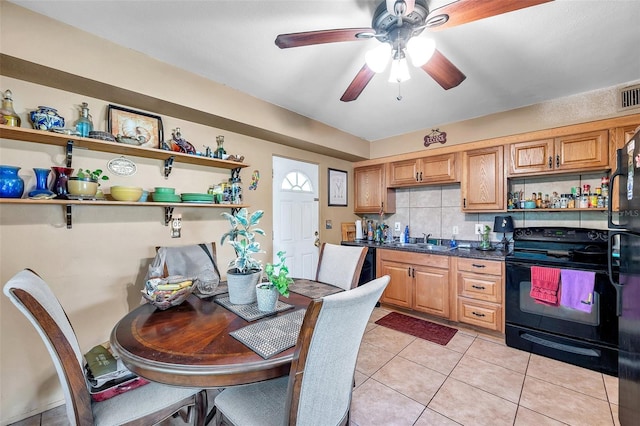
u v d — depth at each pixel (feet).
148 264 6.96
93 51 5.41
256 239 9.37
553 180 9.05
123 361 3.29
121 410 3.62
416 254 10.36
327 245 7.27
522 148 8.84
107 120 6.34
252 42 5.68
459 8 3.70
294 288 6.09
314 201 11.68
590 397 5.85
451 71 5.11
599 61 6.26
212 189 8.02
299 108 9.06
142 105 6.60
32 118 5.21
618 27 5.10
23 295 3.01
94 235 6.18
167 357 3.18
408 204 12.60
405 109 9.14
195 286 5.25
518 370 6.89
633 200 4.34
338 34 4.26
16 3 4.65
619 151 5.01
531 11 4.70
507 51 5.88
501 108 9.04
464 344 8.29
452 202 11.33
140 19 5.01
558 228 8.17
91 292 6.13
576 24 5.03
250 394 3.82
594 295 6.84
